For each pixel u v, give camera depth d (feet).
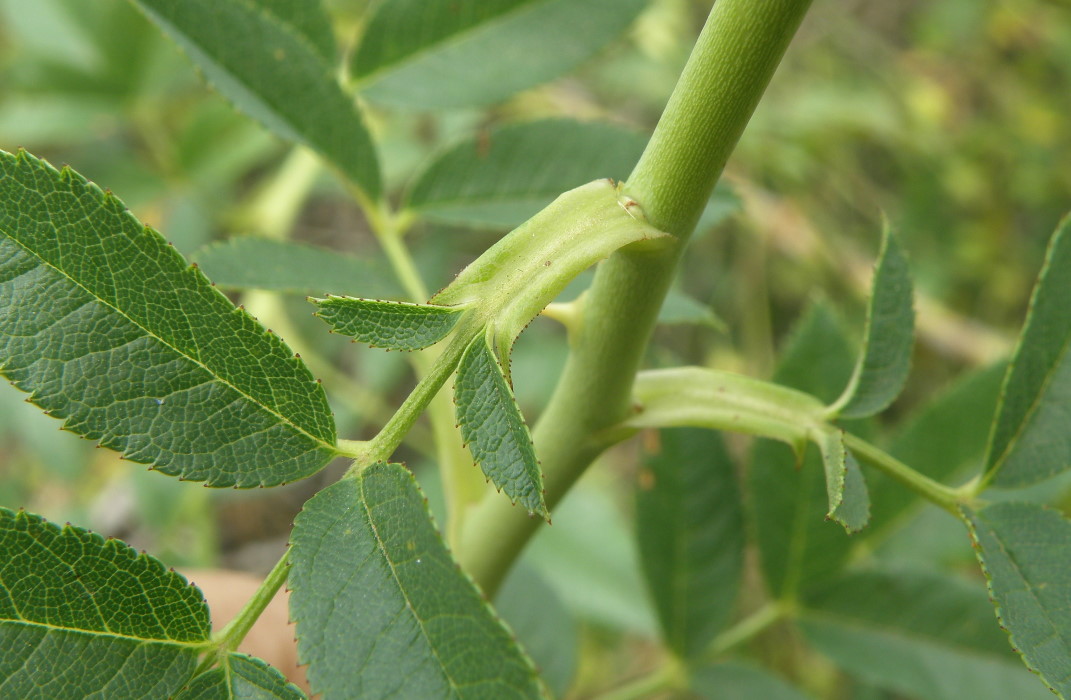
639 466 0.78
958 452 0.77
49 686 0.50
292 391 0.53
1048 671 0.55
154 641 0.51
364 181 0.73
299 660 0.50
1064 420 0.60
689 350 1.82
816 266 1.77
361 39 0.74
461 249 1.54
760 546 0.77
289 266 0.69
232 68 0.68
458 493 0.67
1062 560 0.57
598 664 1.40
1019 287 1.93
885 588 0.75
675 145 0.53
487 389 0.51
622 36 0.75
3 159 0.51
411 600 0.50
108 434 0.52
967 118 2.07
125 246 0.52
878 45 2.06
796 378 0.77
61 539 0.50
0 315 0.51
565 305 0.59
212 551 1.21
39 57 1.33
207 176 1.40
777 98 1.90
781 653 1.31
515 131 0.74
